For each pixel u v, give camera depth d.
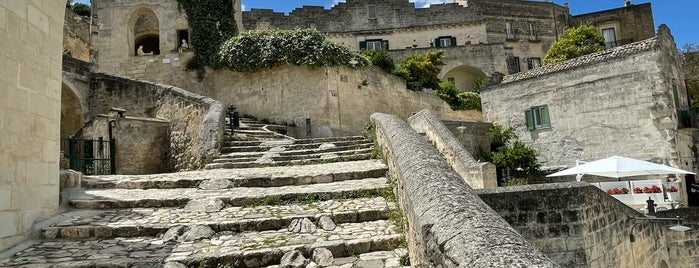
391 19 36.53
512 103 22.81
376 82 21.98
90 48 27.22
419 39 36.44
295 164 10.42
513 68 34.69
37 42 6.41
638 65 18.59
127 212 6.83
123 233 5.96
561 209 7.20
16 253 5.35
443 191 3.50
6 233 5.52
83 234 5.93
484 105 24.22
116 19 22.03
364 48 35.75
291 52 19.53
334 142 12.43
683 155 18.19
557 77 21.11
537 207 7.24
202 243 5.56
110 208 7.07
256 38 20.19
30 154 6.10
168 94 15.35
